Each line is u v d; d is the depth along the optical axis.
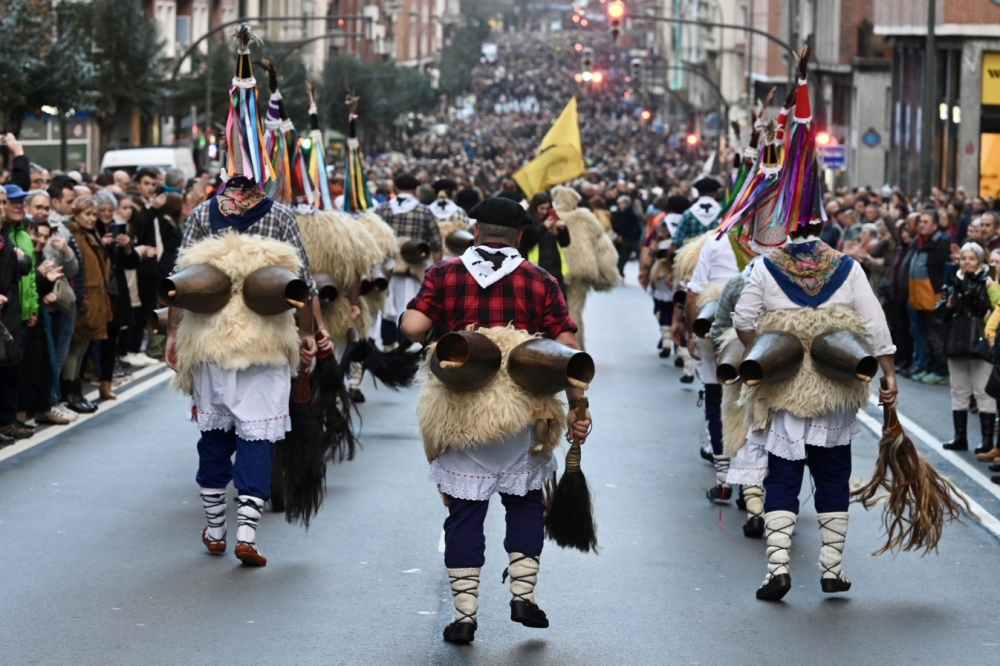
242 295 9.94
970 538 11.61
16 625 8.66
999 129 51.47
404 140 120.69
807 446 9.63
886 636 8.82
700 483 13.66
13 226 14.78
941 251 21.88
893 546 10.30
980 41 51.28
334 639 8.52
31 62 43.22
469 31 180.12
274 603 9.23
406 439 15.66
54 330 16.30
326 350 10.78
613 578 10.11
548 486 8.93
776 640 8.70
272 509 12.02
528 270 8.58
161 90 57.22
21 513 11.73
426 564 10.31
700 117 115.31
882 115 67.69
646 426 17.14
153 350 22.50
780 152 11.73
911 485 9.82
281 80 60.69
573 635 8.72
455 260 8.60
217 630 8.63
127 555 10.41
